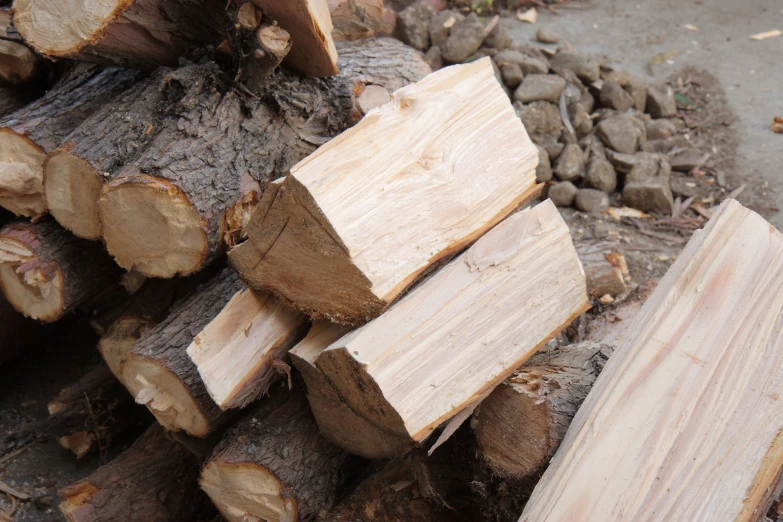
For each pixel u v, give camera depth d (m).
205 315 1.02
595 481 0.80
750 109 2.12
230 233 0.99
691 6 2.67
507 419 0.89
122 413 1.27
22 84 1.26
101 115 1.02
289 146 1.06
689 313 0.89
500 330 0.86
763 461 0.80
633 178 1.85
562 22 2.56
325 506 1.00
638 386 0.85
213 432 1.08
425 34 2.11
